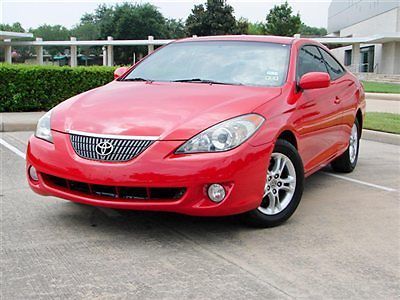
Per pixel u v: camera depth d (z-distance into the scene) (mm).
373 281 3424
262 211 4340
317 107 5191
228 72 5023
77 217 4609
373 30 59062
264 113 4230
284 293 3209
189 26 61125
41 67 12383
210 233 4254
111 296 3117
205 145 3848
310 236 4273
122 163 3848
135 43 48062
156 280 3350
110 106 4336
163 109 4160
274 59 5145
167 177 3775
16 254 3734
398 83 39969
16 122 10070
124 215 4672
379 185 6238
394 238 4285
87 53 86875
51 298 3080
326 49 6375
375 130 10375
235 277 3424
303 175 4641
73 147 4066
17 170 6539
